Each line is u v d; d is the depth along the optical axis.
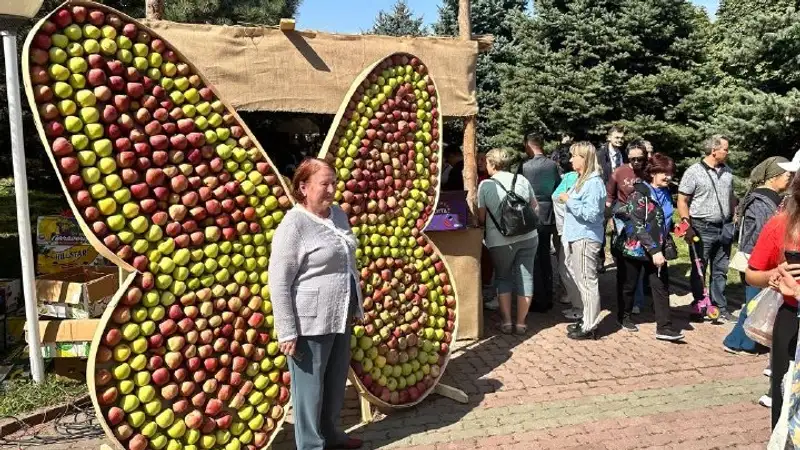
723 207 5.94
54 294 4.51
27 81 2.76
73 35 2.89
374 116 4.12
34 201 13.68
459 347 5.46
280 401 3.54
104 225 2.96
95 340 2.92
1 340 5.04
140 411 3.07
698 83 13.94
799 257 2.58
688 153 14.16
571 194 5.36
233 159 3.44
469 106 5.54
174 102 3.23
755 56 11.10
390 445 3.65
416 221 4.36
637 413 4.00
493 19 17.70
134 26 3.11
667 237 5.43
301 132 12.12
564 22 14.38
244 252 3.43
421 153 4.40
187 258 3.20
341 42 4.91
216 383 3.29
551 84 14.16
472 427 3.86
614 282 7.83
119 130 3.02
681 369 4.80
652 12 13.68
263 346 3.49
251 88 4.59
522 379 4.66
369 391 3.93
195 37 4.42
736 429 3.74
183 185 3.21
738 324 5.13
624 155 7.98
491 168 5.61
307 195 3.17
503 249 5.57
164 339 3.14
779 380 2.85
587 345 5.43
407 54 4.33
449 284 4.48
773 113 10.31
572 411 4.05
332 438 3.56
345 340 3.40
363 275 3.96
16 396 4.14
